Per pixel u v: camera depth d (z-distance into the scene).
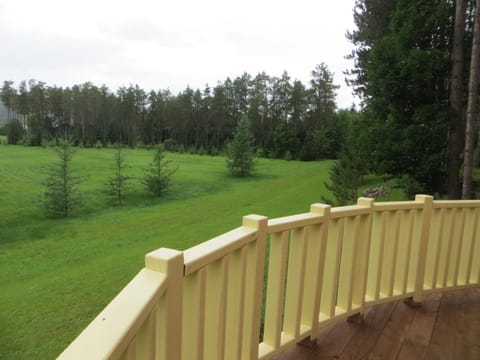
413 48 8.38
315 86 49.97
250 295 1.48
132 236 12.66
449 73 8.38
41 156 36.25
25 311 6.44
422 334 2.16
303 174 28.73
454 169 8.02
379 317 2.37
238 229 1.45
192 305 1.07
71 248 11.59
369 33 13.26
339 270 2.12
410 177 8.89
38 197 18.03
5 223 15.02
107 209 18.19
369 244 2.27
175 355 0.94
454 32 8.09
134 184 23.62
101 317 0.68
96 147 54.53
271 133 48.12
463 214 2.83
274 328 1.70
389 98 8.81
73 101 62.88
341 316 2.11
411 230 2.52
